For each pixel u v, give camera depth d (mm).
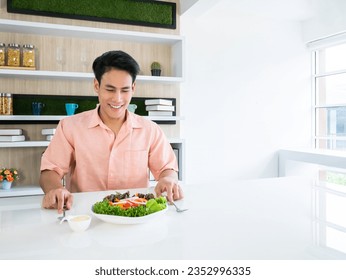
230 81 3752
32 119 2561
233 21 3748
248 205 1143
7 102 2537
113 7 2965
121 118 1470
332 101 4066
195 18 3555
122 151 1478
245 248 757
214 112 3680
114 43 3004
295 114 4148
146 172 1562
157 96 3166
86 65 2766
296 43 4121
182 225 926
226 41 3717
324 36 3832
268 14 3828
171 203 1151
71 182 1560
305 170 4066
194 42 3561
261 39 3910
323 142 4176
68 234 856
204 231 874
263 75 3930
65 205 1080
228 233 857
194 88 3580
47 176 1381
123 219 894
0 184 2586
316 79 4242
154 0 3104
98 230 885
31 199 1266
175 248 758
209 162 3674
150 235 844
